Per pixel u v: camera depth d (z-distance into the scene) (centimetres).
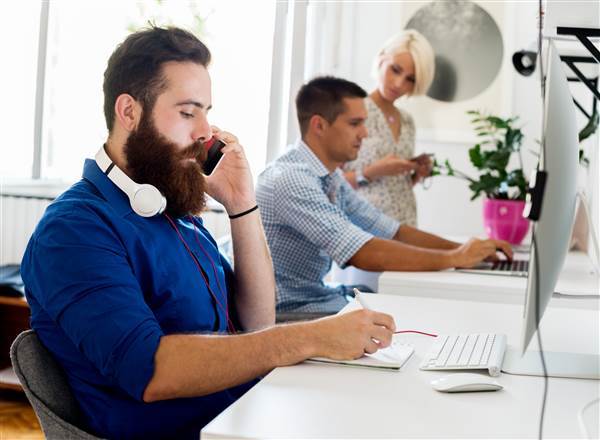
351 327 128
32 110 401
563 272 241
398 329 161
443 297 212
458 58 409
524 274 229
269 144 379
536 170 110
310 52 388
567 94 128
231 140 171
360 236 234
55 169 407
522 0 404
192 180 144
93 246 122
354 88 256
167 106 140
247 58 389
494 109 410
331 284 291
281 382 116
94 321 115
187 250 145
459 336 150
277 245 243
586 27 170
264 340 123
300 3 373
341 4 412
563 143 117
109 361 114
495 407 108
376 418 101
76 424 127
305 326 128
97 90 402
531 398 114
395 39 395
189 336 118
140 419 126
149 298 136
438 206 416
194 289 142
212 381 116
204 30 392
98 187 136
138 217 136
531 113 409
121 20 399
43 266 120
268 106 381
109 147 142
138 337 115
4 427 283
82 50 402
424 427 98
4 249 389
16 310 323
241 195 172
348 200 279
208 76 145
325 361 129
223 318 152
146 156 140
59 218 125
